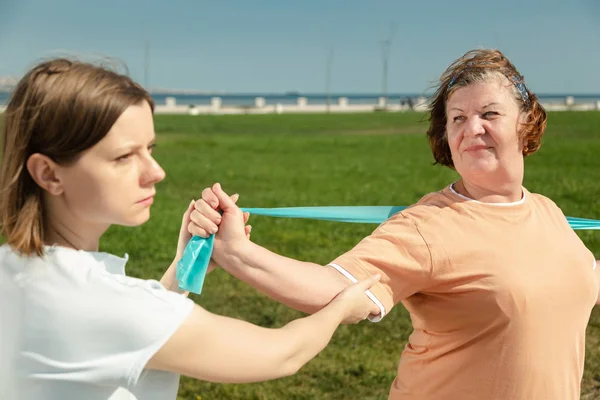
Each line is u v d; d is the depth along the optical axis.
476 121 1.98
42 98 1.33
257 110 58.28
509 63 2.07
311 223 9.20
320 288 1.80
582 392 4.15
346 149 21.61
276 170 16.14
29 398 1.37
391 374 4.50
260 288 1.80
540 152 17.69
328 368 4.61
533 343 1.93
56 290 1.35
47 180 1.36
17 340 1.37
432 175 14.91
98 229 1.45
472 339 1.97
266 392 4.26
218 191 1.78
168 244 8.06
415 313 2.06
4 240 1.43
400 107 60.62
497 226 1.97
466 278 1.93
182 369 1.37
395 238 1.93
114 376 1.32
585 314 2.04
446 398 2.02
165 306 1.35
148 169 1.41
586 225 2.70
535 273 1.94
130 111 1.36
